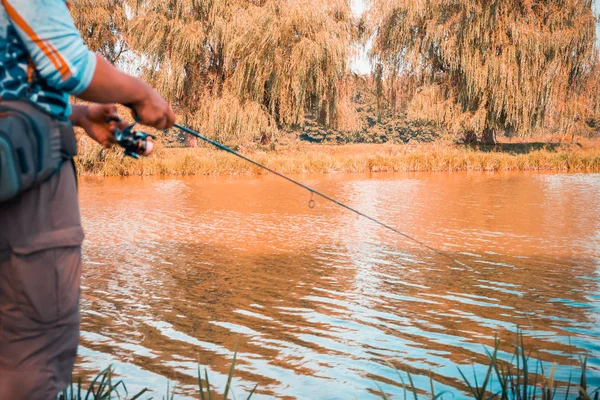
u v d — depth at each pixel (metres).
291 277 6.61
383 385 3.67
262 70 26.84
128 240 8.94
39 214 1.24
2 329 1.28
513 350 4.24
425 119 30.64
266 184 19.09
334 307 5.41
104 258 7.62
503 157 25.61
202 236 9.28
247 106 26.98
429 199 14.42
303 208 12.83
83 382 3.65
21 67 1.19
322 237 9.17
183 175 23.27
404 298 5.73
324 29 27.02
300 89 26.53
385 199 14.51
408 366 3.99
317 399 3.46
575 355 4.09
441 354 4.21
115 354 4.21
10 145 1.14
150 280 6.45
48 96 1.22
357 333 4.69
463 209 12.45
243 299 5.70
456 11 28.48
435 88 30.50
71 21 1.22
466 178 21.17
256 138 38.12
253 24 25.98
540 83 27.14
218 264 7.26
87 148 22.38
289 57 27.17
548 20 27.31
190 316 5.15
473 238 8.97
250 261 7.43
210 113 26.88
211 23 27.77
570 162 25.17
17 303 1.25
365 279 6.49
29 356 1.29
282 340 4.54
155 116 1.39
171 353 4.25
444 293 5.88
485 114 28.73
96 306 5.45
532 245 8.36
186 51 27.23
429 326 4.86
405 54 30.78
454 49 28.03
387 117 66.38
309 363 4.05
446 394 3.48
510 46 27.17
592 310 5.26
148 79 27.94
